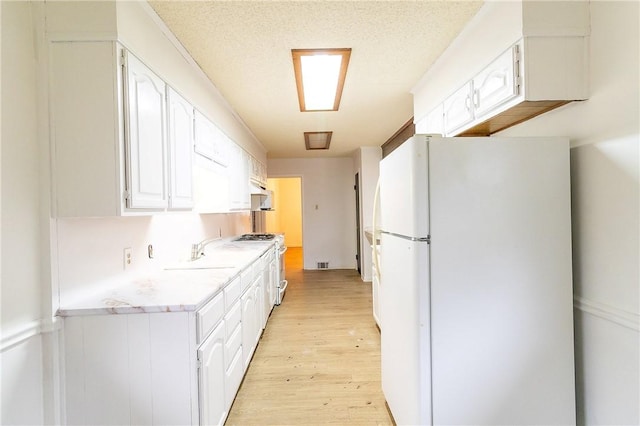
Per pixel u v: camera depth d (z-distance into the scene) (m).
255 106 3.18
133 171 1.43
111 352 1.41
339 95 2.90
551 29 1.46
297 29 1.86
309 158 6.48
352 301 4.29
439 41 2.04
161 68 1.74
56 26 1.33
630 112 1.26
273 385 2.27
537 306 1.46
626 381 1.31
